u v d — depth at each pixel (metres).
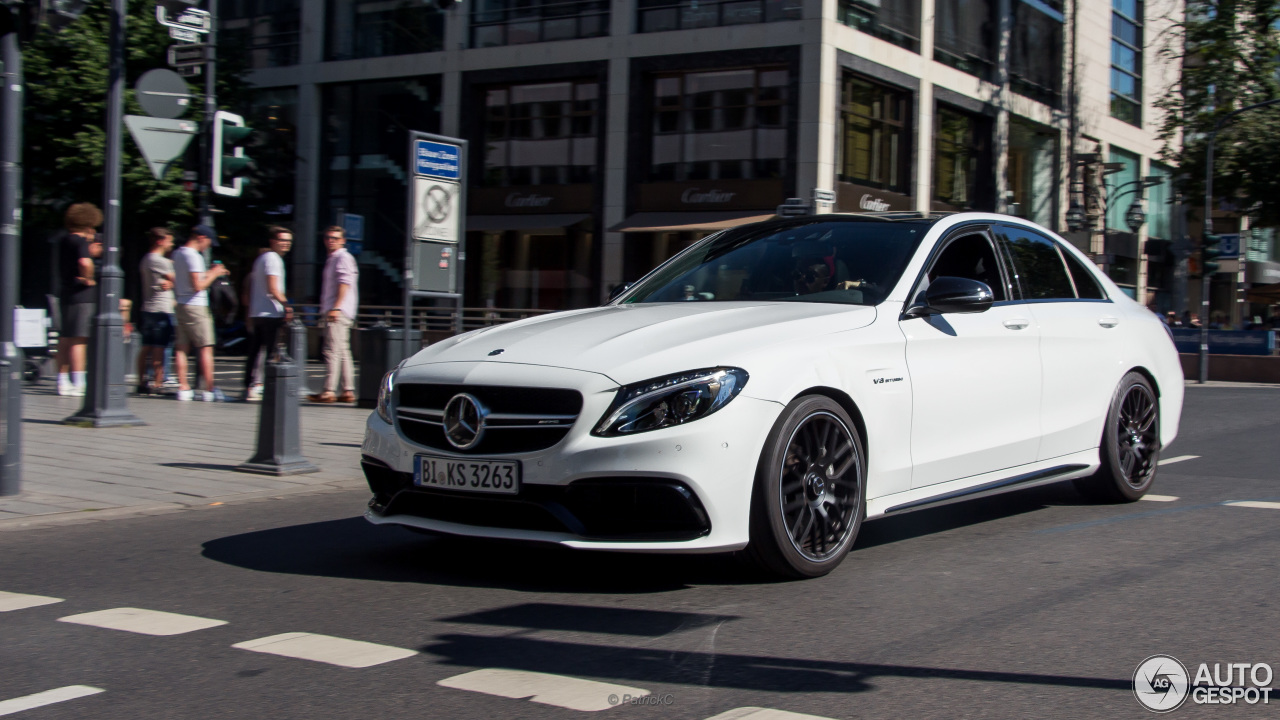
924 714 3.03
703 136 26.81
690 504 4.18
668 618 4.03
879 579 4.64
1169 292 45.22
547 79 28.78
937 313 5.27
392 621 4.01
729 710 3.04
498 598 4.34
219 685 3.29
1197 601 4.29
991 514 6.27
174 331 13.52
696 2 26.73
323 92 32.19
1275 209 31.30
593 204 28.11
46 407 11.59
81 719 3.02
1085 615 4.07
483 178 29.89
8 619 4.04
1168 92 32.84
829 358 4.64
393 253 31.25
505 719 2.98
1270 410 14.38
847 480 4.73
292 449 7.75
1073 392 6.05
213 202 27.53
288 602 4.30
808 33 25.22
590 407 4.23
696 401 4.22
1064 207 36.47
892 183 28.20
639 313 5.07
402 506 4.73
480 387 4.45
